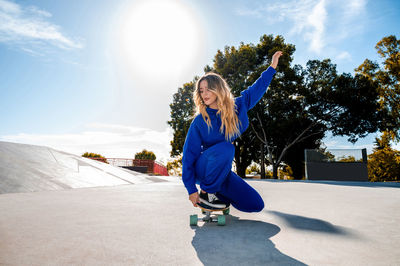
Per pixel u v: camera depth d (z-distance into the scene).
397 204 3.07
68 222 2.07
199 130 2.12
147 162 21.48
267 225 1.95
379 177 26.62
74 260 1.20
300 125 19.45
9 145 7.03
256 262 1.16
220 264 1.14
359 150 12.25
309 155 12.72
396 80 23.28
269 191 4.90
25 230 1.80
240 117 2.19
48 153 7.84
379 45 24.17
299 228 1.84
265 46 21.56
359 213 2.45
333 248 1.37
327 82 19.58
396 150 25.47
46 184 5.14
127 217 2.27
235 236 1.62
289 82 20.22
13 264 1.15
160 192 4.57
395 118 22.12
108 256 1.26
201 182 2.12
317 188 5.66
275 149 22.44
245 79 21.19
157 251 1.33
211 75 2.10
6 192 4.27
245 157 24.27
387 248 1.37
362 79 18.64
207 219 2.07
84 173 6.89
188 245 1.44
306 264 1.13
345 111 18.59
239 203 2.22
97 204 3.08
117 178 7.43
